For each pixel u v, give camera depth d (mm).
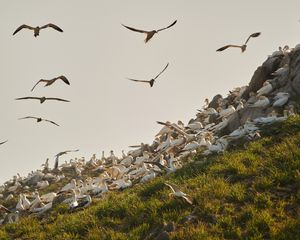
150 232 23016
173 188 22438
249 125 31391
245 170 25875
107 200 29250
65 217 28344
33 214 32125
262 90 36469
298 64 36000
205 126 42906
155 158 36938
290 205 22047
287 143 27375
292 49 39688
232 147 30969
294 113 32156
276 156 25922
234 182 25438
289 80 35844
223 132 36344
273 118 31297
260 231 20750
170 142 37719
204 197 24047
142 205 25328
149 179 32781
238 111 35875
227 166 26875
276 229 20453
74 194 31781
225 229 21453
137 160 39031
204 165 28672
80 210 29891
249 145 29266
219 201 23547
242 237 20625
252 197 23172
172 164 31609
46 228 27562
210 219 22484
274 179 23891
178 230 22203
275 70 39844
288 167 24625
